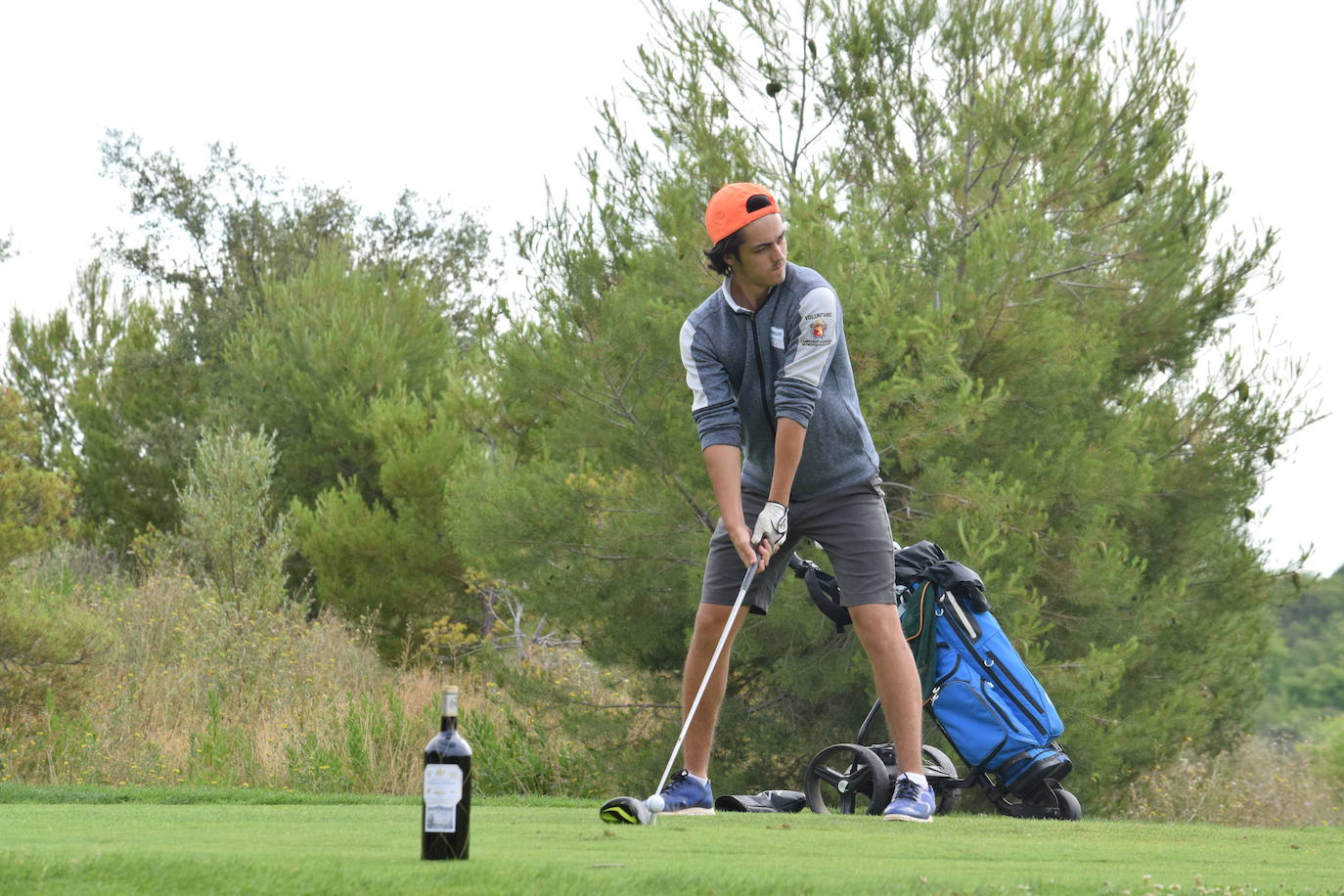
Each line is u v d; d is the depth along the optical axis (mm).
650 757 18094
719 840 5105
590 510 18156
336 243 50844
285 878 3438
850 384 7711
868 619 7555
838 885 3570
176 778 18312
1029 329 18297
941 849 5070
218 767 18500
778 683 18094
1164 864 4742
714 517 18219
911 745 7438
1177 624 21391
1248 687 24672
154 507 39469
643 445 17531
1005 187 20688
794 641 17766
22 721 18797
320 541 29750
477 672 26625
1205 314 22234
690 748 7828
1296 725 80500
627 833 5355
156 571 31781
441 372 37500
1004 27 20766
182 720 21531
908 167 20922
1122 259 21922
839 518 7609
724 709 18219
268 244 58500
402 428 31062
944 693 10523
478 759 18359
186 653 24984
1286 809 21797
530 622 29750
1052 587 18812
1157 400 21891
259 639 25531
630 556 18109
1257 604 22797
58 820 5738
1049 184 20688
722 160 19344
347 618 29719
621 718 19078
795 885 3531
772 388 7492
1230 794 21016
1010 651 10602
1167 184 21766
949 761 10898
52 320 42719
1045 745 10430
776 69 20672
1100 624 18672
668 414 17656
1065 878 4043
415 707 23484
